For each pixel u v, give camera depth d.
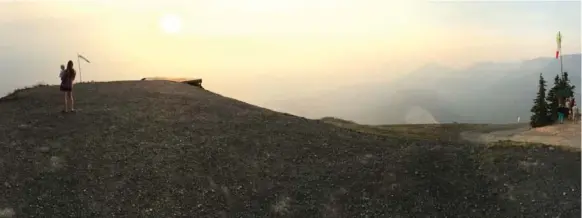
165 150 18.31
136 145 18.67
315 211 14.57
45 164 16.48
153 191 15.29
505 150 17.84
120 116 22.42
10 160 16.56
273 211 14.57
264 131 21.27
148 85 31.69
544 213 13.78
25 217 13.37
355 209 14.60
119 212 14.09
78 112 22.80
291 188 15.86
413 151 18.25
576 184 14.88
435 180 15.82
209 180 16.22
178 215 14.20
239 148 18.94
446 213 14.23
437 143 20.45
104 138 19.22
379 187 15.63
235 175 16.70
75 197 14.62
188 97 27.89
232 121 22.73
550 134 25.47
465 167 16.66
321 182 16.22
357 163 17.59
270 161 17.91
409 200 14.88
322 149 19.27
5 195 14.31
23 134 19.22
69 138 19.00
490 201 14.66
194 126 21.47
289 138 20.42
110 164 16.86
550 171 15.77
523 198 14.57
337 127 23.38
